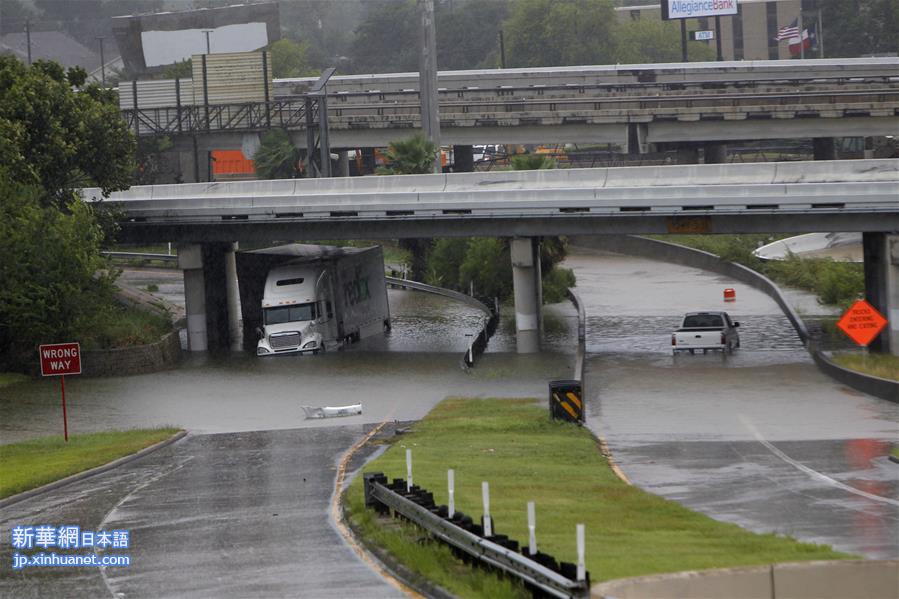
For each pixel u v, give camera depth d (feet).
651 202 458.50
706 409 331.98
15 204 447.42
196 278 528.22
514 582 128.67
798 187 442.50
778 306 600.39
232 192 521.65
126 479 240.94
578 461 235.40
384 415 330.54
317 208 495.82
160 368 465.06
